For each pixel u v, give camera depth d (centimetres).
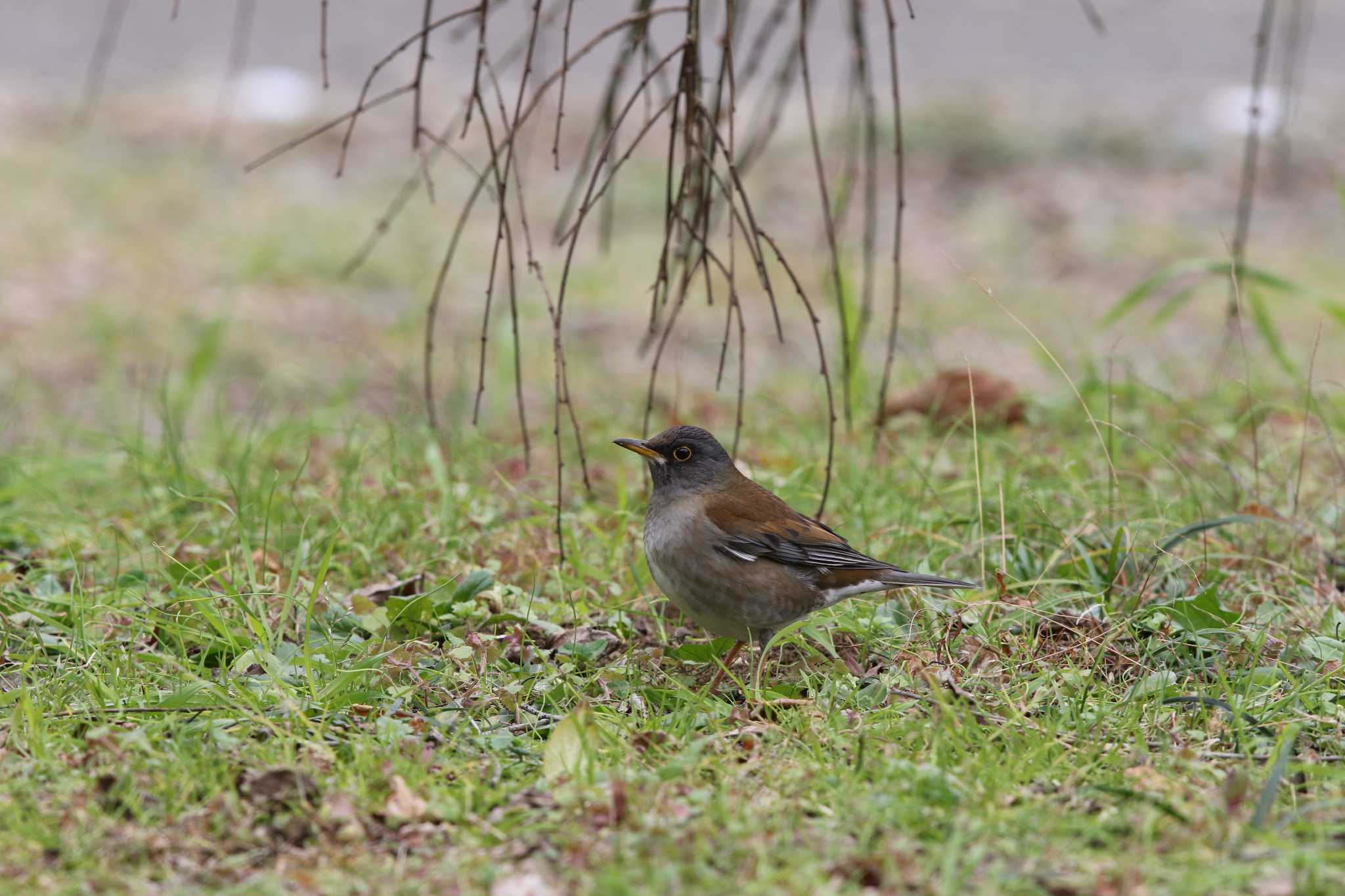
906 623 1022
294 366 1981
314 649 946
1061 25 3869
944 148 2997
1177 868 664
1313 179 2878
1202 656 949
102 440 1552
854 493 1239
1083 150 2998
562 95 934
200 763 779
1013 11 3997
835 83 3294
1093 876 657
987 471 1285
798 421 1452
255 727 834
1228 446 1332
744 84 1163
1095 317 2247
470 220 2745
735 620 975
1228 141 3016
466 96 1003
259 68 3325
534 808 752
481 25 971
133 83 3269
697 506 973
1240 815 722
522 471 1399
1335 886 641
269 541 1176
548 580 1132
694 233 1023
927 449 1424
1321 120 3072
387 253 2520
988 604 998
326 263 2458
